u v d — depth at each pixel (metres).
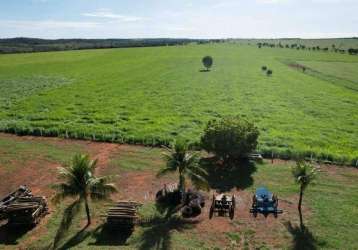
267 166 41.50
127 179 37.75
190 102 79.19
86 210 28.62
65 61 157.75
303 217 30.12
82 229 28.09
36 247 25.78
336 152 47.03
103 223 28.91
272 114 69.06
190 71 126.62
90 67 139.00
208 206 32.09
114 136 51.84
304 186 30.83
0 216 29.48
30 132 54.44
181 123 61.12
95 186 27.48
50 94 87.62
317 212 30.91
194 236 27.27
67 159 43.66
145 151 46.88
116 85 100.75
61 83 103.62
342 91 92.81
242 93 89.31
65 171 27.36
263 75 118.31
